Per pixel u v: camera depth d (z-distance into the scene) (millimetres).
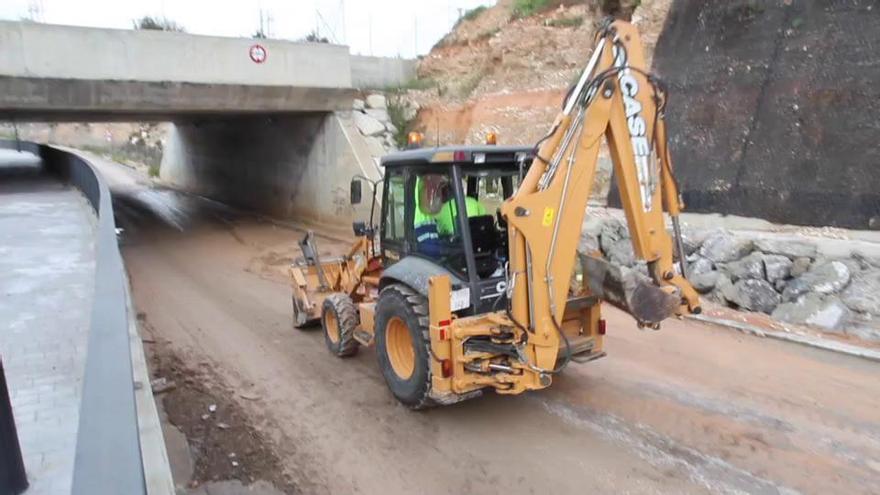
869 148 8797
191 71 15539
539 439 4984
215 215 21938
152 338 8023
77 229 12461
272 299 10250
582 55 16031
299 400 5918
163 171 35906
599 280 5145
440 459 4738
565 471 4500
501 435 5074
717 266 8867
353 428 5301
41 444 4277
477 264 5281
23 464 3734
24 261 9750
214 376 6613
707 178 10820
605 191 12891
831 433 4883
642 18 15156
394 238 6156
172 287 11336
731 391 5742
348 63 17750
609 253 10188
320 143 18328
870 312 7086
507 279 4828
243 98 16469
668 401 5574
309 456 4855
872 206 8508
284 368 6801
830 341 6828
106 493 1895
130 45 14766
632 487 4262
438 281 4750
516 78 17250
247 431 5293
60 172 22844
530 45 17766
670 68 12445
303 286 7988
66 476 3875
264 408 5758
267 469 4672
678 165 11398
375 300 6723
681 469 4457
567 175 4543
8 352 6000
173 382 6414
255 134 22500
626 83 4539
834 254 7828
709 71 11547
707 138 11109
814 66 9859
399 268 5535
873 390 5656
